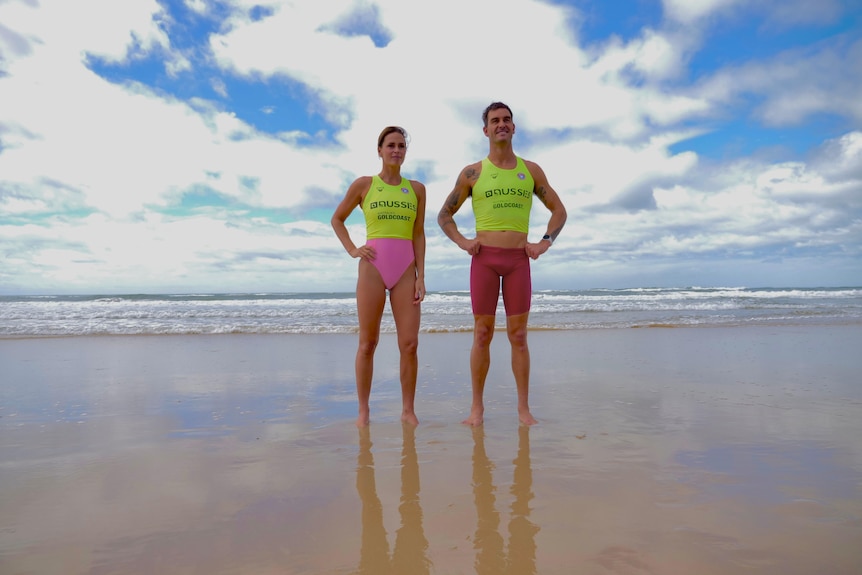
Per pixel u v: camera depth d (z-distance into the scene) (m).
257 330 11.39
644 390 4.79
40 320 13.70
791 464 2.73
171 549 1.88
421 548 1.89
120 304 20.77
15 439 3.33
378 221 3.86
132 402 4.45
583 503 2.27
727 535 1.94
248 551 1.87
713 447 3.05
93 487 2.50
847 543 1.87
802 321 13.00
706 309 17.64
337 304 21.00
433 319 14.01
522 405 3.81
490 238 3.81
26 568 1.75
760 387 4.87
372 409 4.20
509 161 3.94
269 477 2.64
